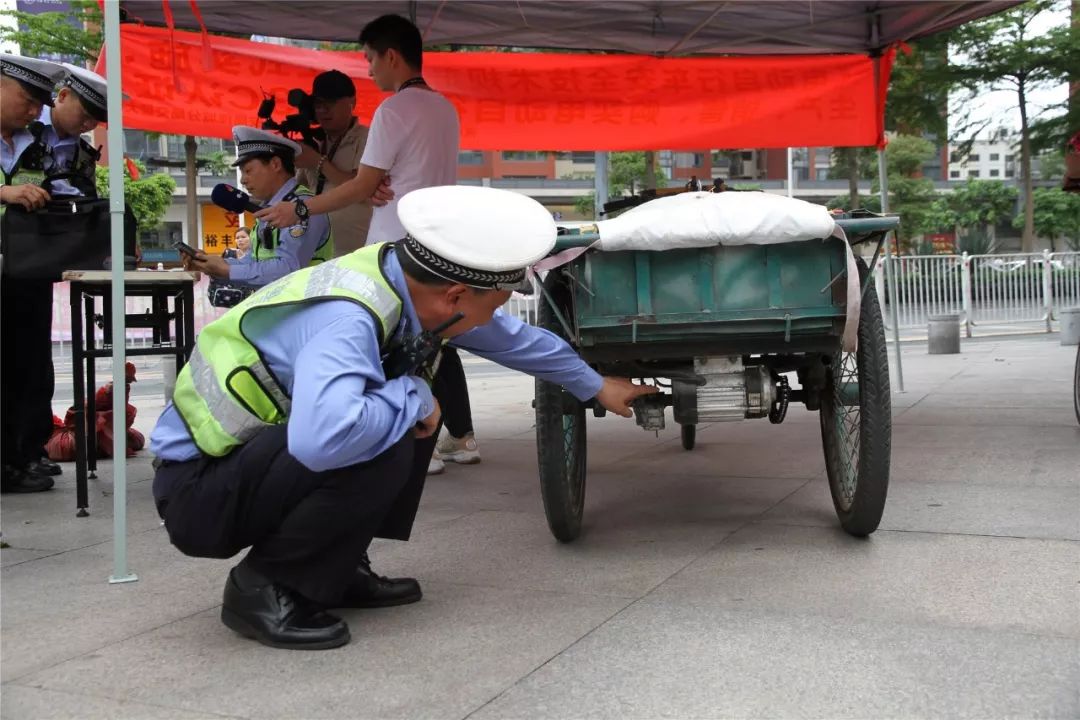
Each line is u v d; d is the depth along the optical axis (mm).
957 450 5238
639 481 4859
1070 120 24391
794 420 6746
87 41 19234
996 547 3367
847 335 3137
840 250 3180
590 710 2168
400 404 2350
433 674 2398
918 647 2473
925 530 3643
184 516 2561
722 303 3205
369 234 4758
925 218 52219
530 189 54719
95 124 4613
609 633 2652
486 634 2678
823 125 8117
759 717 2109
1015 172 60406
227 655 2559
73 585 3254
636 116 8094
